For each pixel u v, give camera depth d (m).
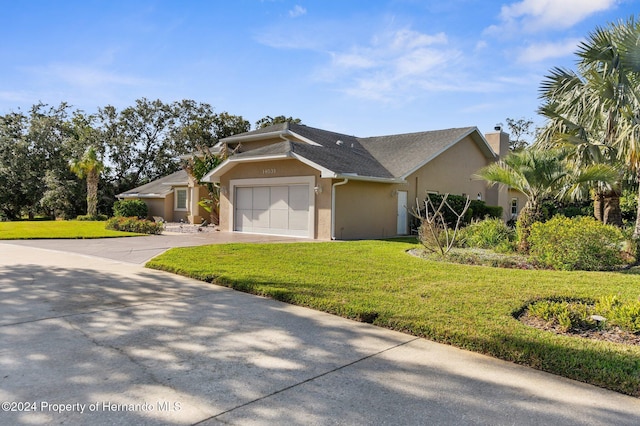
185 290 6.92
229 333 4.79
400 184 18.25
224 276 7.57
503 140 24.42
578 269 8.98
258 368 3.84
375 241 14.61
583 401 3.30
